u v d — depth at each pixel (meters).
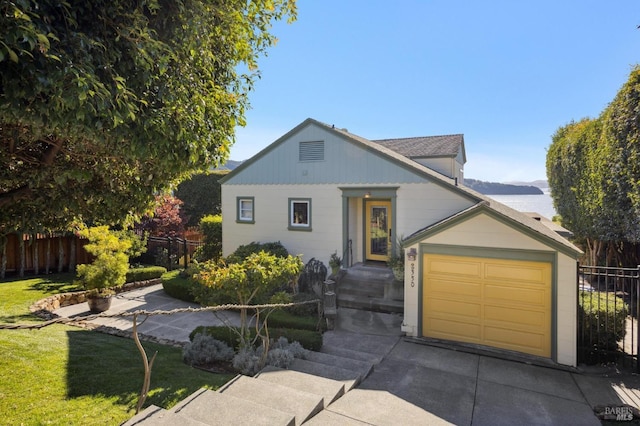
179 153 4.49
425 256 8.98
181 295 12.16
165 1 4.07
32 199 4.92
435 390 6.28
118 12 3.57
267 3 5.87
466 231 8.54
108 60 3.53
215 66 5.41
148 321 10.06
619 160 10.39
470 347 8.32
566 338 7.52
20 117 3.04
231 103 5.62
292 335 8.12
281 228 14.14
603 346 7.52
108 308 10.90
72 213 5.88
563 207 18.62
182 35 4.23
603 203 11.80
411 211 12.00
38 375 5.22
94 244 10.88
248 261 6.97
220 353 6.92
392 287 11.39
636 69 9.53
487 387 6.46
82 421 4.18
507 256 8.14
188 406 4.18
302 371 6.45
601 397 6.16
